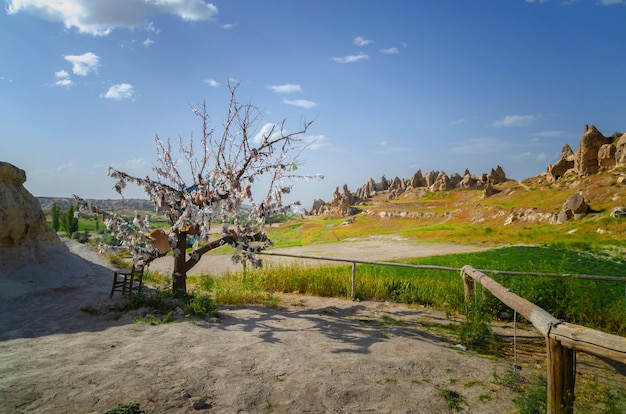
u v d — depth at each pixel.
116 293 10.52
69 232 56.47
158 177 10.48
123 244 9.88
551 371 3.83
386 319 9.63
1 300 9.23
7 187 11.59
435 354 6.81
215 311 8.98
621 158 53.47
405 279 13.38
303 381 5.39
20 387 4.72
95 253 16.25
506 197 65.75
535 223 46.72
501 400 5.14
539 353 7.25
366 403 4.91
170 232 9.74
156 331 7.43
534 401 4.48
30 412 4.19
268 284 13.20
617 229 33.91
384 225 68.81
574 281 9.98
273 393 5.01
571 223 41.56
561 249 28.36
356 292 12.33
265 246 10.73
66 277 11.72
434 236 49.81
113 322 8.01
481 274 8.47
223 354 6.26
